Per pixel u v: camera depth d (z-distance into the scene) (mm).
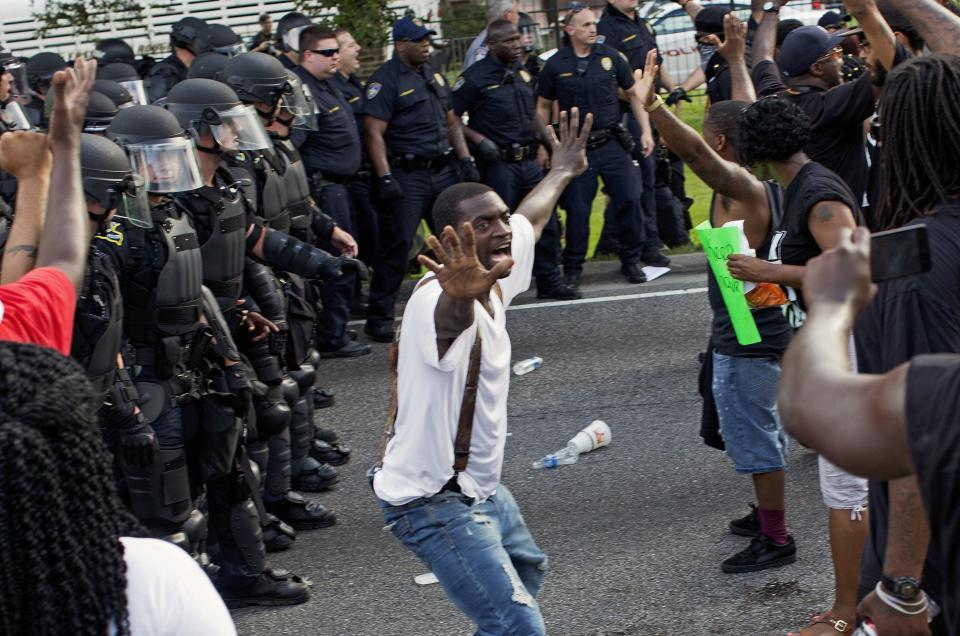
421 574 4551
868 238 1533
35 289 2162
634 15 9375
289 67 7723
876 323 2270
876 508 2420
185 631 1546
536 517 5000
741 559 4320
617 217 8578
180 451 3910
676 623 4012
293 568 4676
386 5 11812
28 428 1434
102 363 3566
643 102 3689
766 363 4094
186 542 3980
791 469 5238
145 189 3766
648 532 4750
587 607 4172
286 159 5570
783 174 3646
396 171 7734
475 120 8156
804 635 3645
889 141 2283
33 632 1451
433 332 2789
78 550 1474
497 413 2986
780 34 7934
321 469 5492
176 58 8461
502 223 3090
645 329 7582
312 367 5438
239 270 4617
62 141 2355
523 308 8289
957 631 1516
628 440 5793
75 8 12094
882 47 4168
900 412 1391
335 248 6242
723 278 3787
